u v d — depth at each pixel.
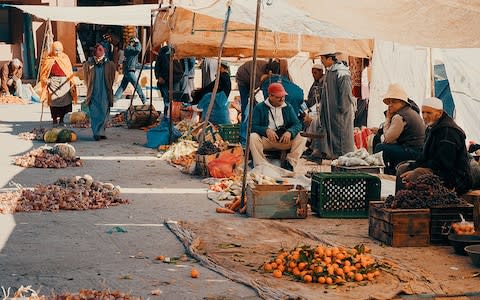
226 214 9.66
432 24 7.86
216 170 12.06
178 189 11.28
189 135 14.66
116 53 34.28
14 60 26.86
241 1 13.63
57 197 9.95
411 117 11.91
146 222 9.12
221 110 15.77
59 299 5.65
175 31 14.77
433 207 8.18
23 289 5.90
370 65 16.33
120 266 7.20
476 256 7.33
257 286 6.52
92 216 9.39
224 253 7.70
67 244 8.00
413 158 11.76
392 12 7.94
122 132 18.44
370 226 8.57
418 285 6.66
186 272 7.04
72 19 20.69
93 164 13.51
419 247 8.15
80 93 28.56
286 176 12.20
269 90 12.55
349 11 8.07
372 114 16.17
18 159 13.28
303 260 6.96
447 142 8.93
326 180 9.58
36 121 20.50
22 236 8.31
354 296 6.30
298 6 8.34
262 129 12.41
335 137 14.04
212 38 14.79
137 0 35.38
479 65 14.84
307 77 19.78
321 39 15.21
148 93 27.80
